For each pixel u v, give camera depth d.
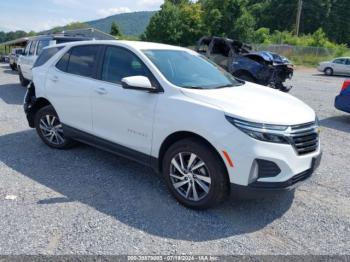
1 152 5.53
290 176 3.52
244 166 3.43
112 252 3.09
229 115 3.50
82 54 5.12
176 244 3.25
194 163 3.80
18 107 9.06
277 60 12.96
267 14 73.38
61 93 5.22
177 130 3.80
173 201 4.07
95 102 4.70
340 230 3.62
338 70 25.58
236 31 44.38
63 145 5.61
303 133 3.64
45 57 5.81
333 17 70.06
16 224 3.47
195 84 4.22
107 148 4.74
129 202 4.00
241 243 3.32
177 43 51.59
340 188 4.64
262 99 4.02
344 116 9.51
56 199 4.02
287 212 3.95
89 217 3.65
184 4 54.16
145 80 3.99
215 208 3.95
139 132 4.21
